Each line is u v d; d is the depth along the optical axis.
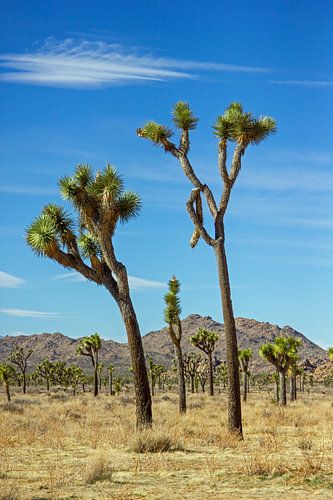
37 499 9.36
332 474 10.26
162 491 9.80
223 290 18.34
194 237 19.00
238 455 13.89
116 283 18.66
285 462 11.84
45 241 17.67
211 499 8.95
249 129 18.17
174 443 15.23
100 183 18.08
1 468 12.55
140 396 17.94
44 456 14.52
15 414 31.42
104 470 11.21
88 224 18.66
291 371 56.84
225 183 18.59
